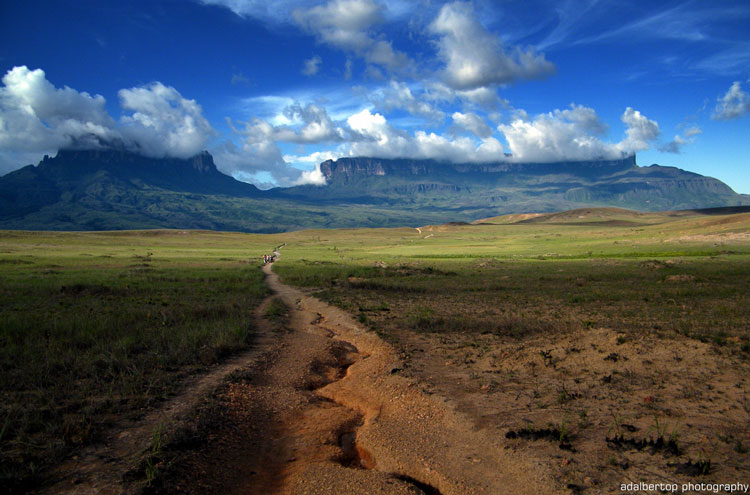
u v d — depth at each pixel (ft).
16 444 21.88
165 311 65.57
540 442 21.43
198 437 23.58
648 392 27.14
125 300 79.41
